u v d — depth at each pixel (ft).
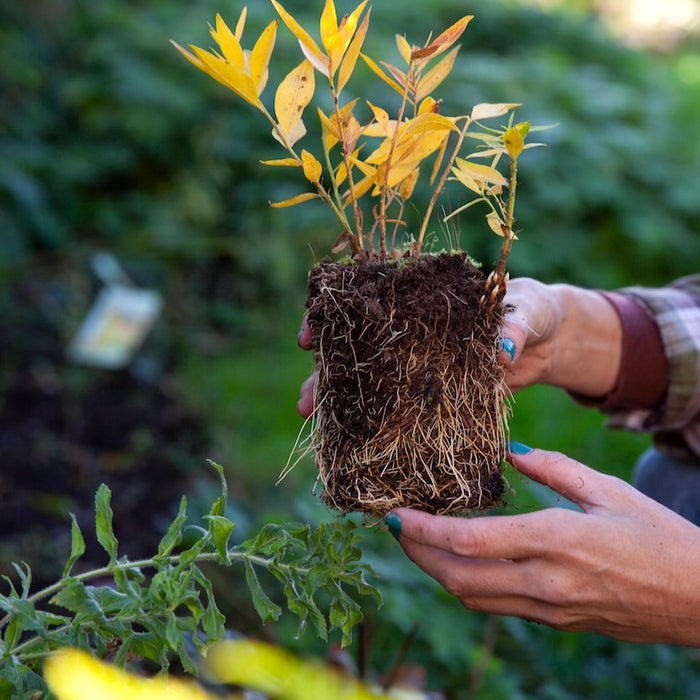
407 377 3.11
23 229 11.51
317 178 3.25
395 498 3.17
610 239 12.71
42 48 13.42
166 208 12.33
